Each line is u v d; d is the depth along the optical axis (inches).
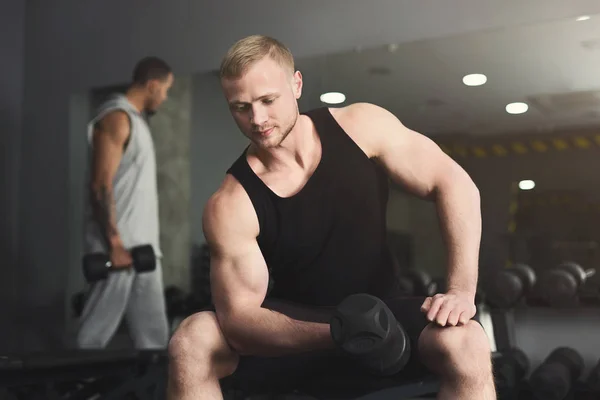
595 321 95.0
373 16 111.9
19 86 141.0
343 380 48.6
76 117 134.3
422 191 53.2
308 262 52.2
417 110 106.9
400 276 102.6
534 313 98.0
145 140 123.0
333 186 51.4
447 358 43.3
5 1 140.6
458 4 106.1
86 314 122.4
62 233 132.6
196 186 118.4
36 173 137.3
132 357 89.0
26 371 81.5
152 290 118.3
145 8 130.3
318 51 115.3
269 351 48.2
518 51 102.0
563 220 98.0
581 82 98.2
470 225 50.2
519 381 96.9
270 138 48.0
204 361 48.0
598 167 96.7
